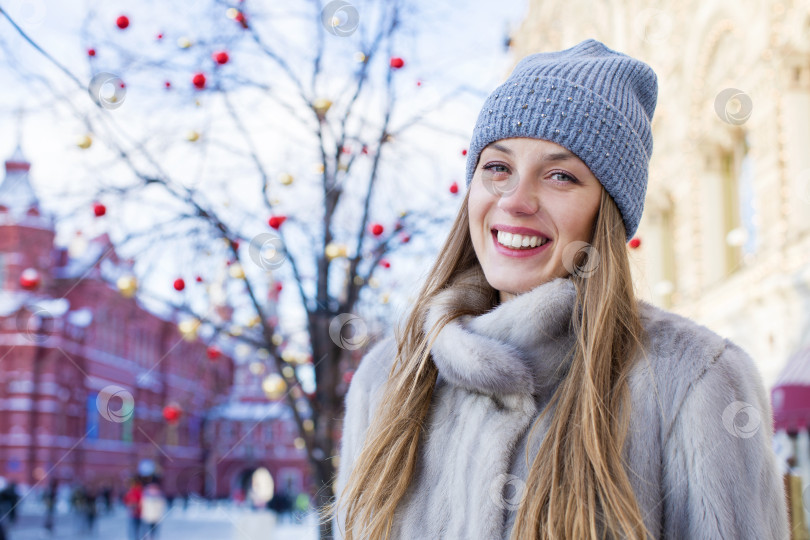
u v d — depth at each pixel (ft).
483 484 3.61
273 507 48.06
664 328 3.63
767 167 26.86
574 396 3.54
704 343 3.48
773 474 3.36
